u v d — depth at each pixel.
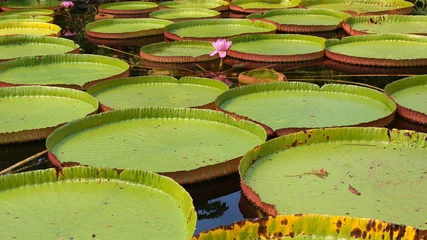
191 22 7.38
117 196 2.64
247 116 3.80
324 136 3.24
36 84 4.70
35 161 3.37
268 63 5.57
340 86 4.23
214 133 3.52
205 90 4.48
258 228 2.17
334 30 7.16
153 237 2.29
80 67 5.33
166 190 2.65
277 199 2.64
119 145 3.34
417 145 3.18
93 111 3.88
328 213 2.52
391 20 7.43
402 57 5.52
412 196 2.66
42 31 7.32
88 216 2.47
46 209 2.54
